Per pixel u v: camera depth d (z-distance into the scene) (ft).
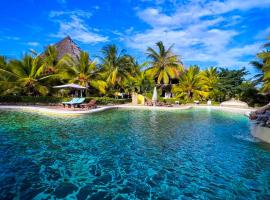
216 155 25.30
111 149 26.30
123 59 105.09
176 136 34.55
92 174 18.95
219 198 15.78
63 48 122.62
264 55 84.43
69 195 15.29
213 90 136.56
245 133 38.42
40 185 16.51
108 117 51.90
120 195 15.61
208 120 54.65
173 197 15.69
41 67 76.89
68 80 89.25
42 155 22.98
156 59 127.03
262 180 18.84
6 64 76.59
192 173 19.98
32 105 67.46
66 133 33.22
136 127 40.65
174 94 129.70
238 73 138.41
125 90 108.47
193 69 127.54
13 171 18.75
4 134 31.07
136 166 21.18
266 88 90.38
